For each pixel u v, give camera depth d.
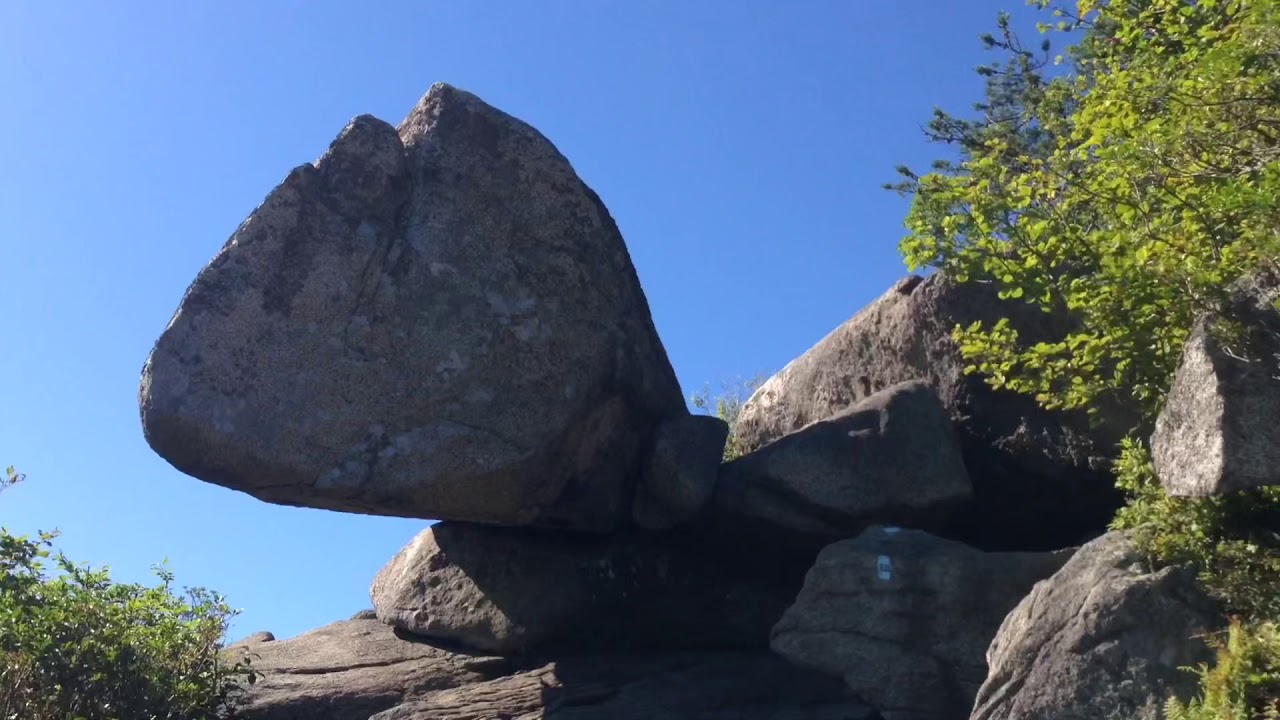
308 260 10.93
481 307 11.37
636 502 12.11
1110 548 7.39
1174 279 7.64
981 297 11.35
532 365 11.40
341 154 11.35
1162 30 9.20
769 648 11.62
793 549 11.50
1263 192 6.86
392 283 11.16
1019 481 11.29
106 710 10.05
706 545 12.09
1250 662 6.34
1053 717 7.03
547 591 11.98
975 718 7.38
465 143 11.89
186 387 10.34
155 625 10.95
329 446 10.61
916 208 9.63
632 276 12.52
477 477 10.98
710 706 10.52
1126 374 8.92
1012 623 7.60
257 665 12.58
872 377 12.38
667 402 12.39
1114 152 8.05
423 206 11.53
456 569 12.47
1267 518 7.07
